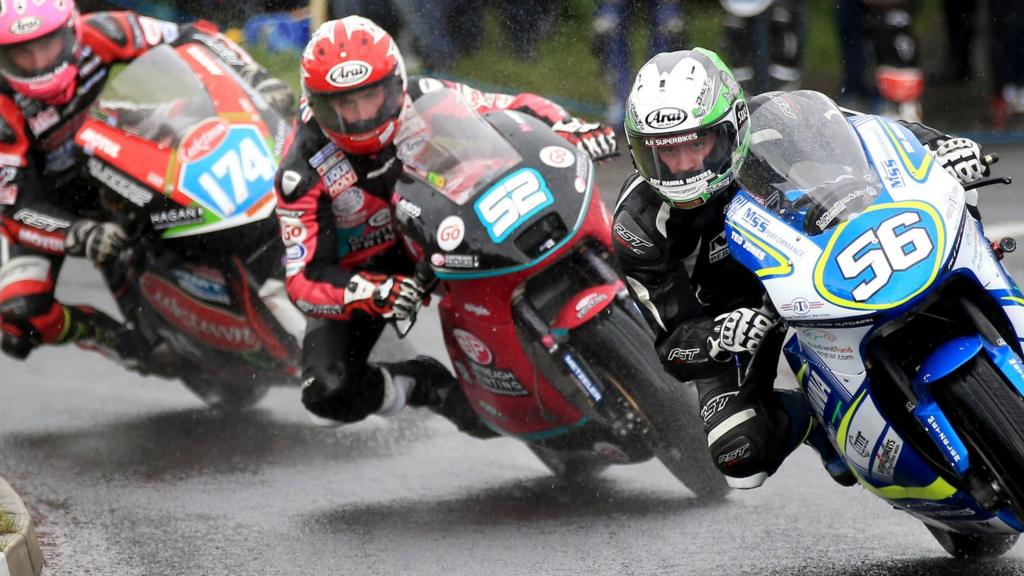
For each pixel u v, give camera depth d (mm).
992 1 49062
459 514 20359
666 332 16578
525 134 19719
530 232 18594
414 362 22250
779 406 16875
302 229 20781
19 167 24625
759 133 15617
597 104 49375
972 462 14477
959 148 15945
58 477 23031
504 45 50406
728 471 16641
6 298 25266
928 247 13898
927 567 16812
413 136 19859
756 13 44938
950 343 14289
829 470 17422
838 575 16625
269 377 25516
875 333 14266
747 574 16812
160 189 22984
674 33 48062
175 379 26859
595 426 20328
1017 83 49250
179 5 46062
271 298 23422
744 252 14875
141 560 18469
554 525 19547
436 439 24953
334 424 21438
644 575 17016
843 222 14305
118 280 25734
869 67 47906
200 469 23344
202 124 23406
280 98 25625
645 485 21594
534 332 18984
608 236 19422
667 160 15195
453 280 19234
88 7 45594
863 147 15062
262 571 17906
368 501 21219
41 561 17859
